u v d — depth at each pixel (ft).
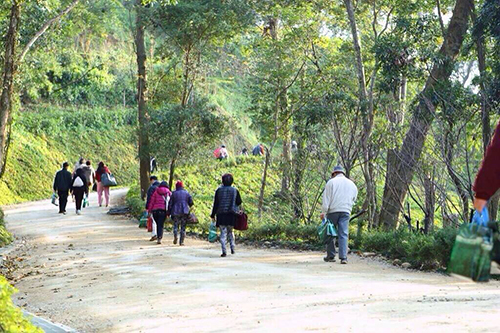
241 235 72.18
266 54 106.73
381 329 22.65
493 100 65.21
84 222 87.20
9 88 81.76
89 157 201.67
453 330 21.71
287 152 111.34
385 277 39.91
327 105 76.48
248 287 35.99
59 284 42.63
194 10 104.37
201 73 109.81
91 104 217.97
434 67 74.02
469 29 77.82
